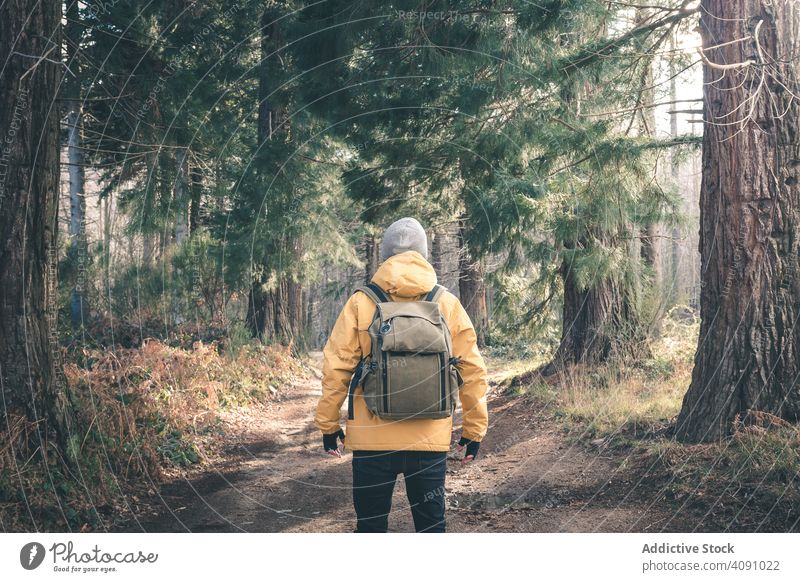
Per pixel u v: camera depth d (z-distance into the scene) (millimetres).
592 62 6266
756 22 4586
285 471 5348
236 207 11531
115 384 5711
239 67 11125
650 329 8617
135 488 4395
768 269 4535
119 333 9734
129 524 3830
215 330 11195
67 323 9648
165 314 10922
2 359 3816
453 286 19344
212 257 11375
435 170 7926
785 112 4559
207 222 13438
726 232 4668
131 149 8367
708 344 4719
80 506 3779
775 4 4574
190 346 9719
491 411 7965
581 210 7422
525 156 7441
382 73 6773
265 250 11820
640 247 9781
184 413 6164
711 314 4727
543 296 9109
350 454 5996
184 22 9711
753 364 4484
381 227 16500
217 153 11656
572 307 8773
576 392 7137
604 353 8414
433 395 2561
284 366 11586
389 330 2562
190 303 11672
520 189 7277
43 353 4000
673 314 10195
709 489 3826
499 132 6930
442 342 2586
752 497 3615
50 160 4086
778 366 4457
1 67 3879
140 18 8062
